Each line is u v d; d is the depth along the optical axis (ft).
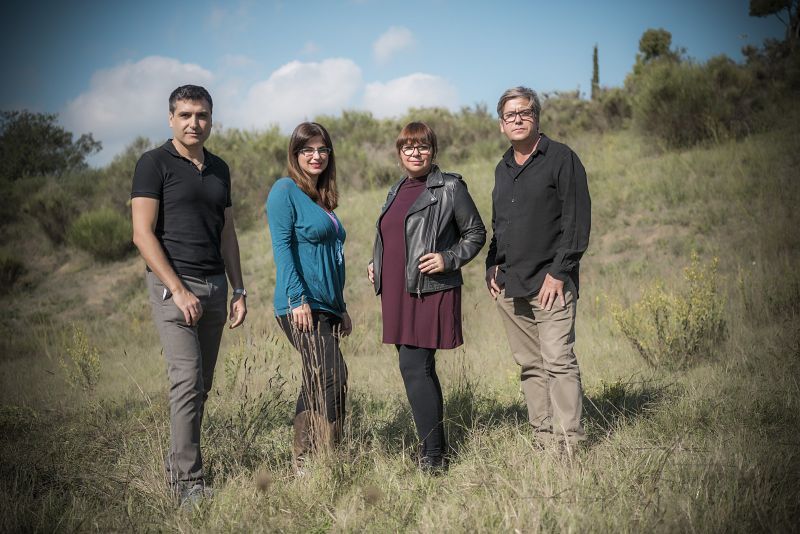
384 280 11.62
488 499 9.00
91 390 20.63
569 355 11.10
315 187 11.87
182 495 10.19
